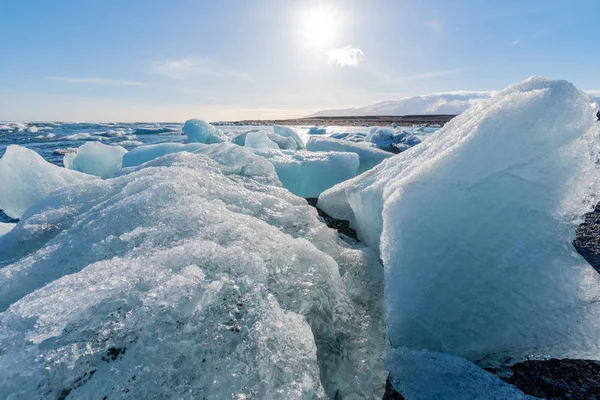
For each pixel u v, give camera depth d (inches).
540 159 51.6
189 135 358.0
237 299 48.3
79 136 649.6
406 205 61.1
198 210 68.7
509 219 52.6
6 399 35.5
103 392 37.1
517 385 50.0
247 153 125.2
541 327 50.1
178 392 38.1
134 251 57.7
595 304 47.8
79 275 49.0
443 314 54.7
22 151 158.9
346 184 122.6
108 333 41.1
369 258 81.8
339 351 54.7
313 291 59.0
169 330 42.4
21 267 60.4
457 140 65.7
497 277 52.3
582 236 99.1
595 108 49.2
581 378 51.0
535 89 56.6
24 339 39.4
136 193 80.2
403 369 52.1
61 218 83.3
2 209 161.0
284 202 92.1
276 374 41.3
